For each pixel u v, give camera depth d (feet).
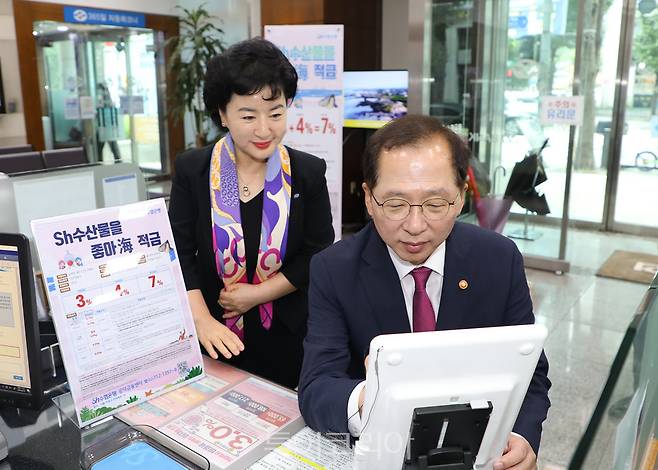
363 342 3.36
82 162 12.10
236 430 3.29
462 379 2.32
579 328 10.43
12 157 10.96
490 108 13.74
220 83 4.29
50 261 3.30
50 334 4.17
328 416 2.93
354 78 16.03
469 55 13.43
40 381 3.37
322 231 5.08
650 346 2.23
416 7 12.46
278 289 4.86
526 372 2.38
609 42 14.62
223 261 4.83
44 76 18.76
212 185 4.77
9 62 17.75
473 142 13.96
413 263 3.22
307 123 12.04
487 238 3.43
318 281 3.44
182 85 19.72
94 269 3.46
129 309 3.58
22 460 3.09
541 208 13.51
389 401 2.30
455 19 13.08
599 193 16.46
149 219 3.70
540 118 13.00
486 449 2.54
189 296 4.66
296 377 5.25
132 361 3.57
